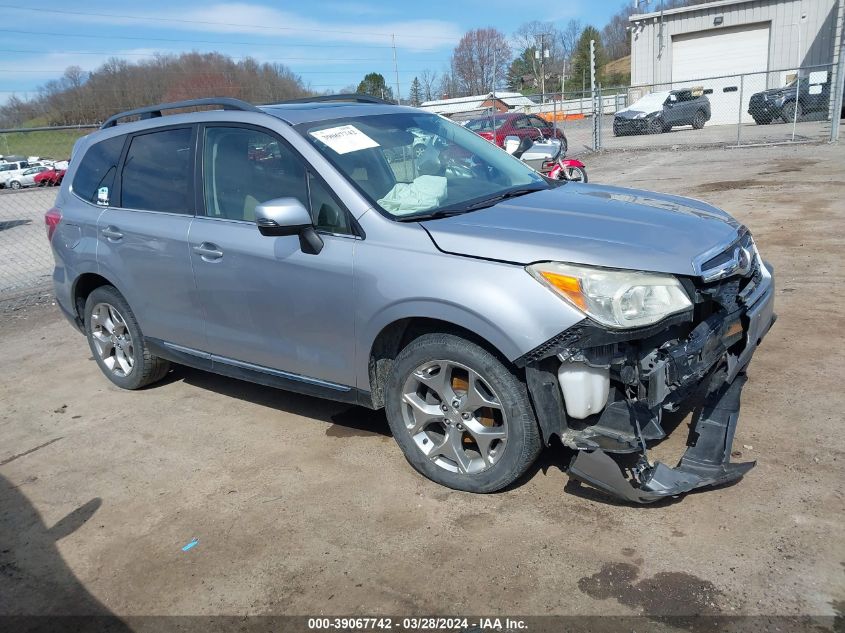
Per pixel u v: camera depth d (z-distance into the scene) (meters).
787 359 4.52
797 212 8.93
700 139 21.88
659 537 2.91
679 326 3.08
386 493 3.47
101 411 4.86
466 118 22.39
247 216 3.96
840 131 19.58
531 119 20.17
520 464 3.18
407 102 22.28
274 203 3.37
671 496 3.08
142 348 4.90
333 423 4.33
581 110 34.53
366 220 3.45
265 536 3.21
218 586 2.91
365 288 3.39
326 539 3.14
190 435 4.34
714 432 3.35
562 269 2.93
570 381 2.95
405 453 3.57
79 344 6.53
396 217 3.45
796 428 3.65
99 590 2.96
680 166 15.91
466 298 3.05
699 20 31.38
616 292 2.84
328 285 3.53
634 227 3.26
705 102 26.47
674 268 2.93
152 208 4.48
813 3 28.86
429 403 3.46
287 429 4.30
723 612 2.48
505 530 3.07
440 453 3.45
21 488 3.87
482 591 2.72
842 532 2.83
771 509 3.02
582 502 3.22
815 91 22.67
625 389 3.00
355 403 3.70
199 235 4.11
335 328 3.58
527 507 3.22
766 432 3.64
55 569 3.12
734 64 31.27
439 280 3.14
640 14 33.31
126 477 3.89
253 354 4.06
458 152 4.31
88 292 5.30
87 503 3.65
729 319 3.25
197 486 3.71
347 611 2.69
